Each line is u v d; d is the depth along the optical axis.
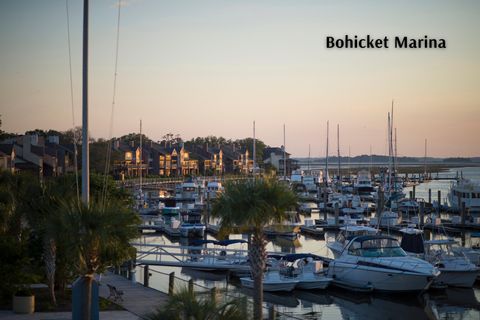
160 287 37.09
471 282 39.25
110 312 25.34
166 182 137.62
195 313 15.84
